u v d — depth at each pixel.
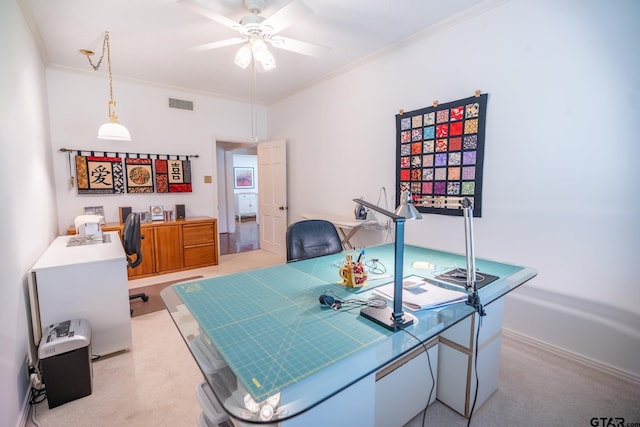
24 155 2.16
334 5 2.38
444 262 1.96
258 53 2.25
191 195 4.72
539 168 2.19
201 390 1.16
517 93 2.27
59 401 1.73
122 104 4.09
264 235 5.50
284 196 4.94
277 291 1.48
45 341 1.72
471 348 1.53
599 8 1.87
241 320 1.18
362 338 1.04
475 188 2.54
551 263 2.18
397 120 3.12
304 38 2.95
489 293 1.44
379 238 3.53
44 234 2.70
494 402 1.71
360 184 3.71
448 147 2.70
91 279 2.10
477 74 2.49
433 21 2.64
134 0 2.28
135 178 4.20
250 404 0.74
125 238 2.95
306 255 2.26
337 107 3.93
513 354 2.19
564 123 2.06
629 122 1.81
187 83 4.24
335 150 4.03
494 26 2.36
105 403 1.75
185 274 4.09
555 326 2.19
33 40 2.69
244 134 5.19
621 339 1.92
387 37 2.94
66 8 2.36
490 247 2.50
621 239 1.88
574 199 2.05
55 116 3.63
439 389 1.70
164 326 2.65
